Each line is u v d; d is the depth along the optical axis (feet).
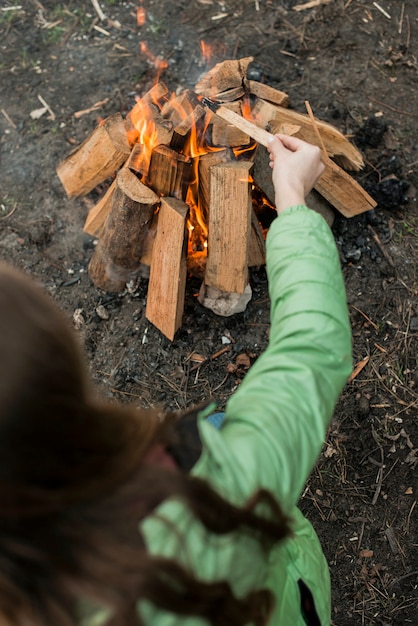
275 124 6.51
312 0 8.98
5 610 1.88
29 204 7.86
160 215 6.35
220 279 6.58
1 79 8.66
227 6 9.02
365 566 6.20
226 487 2.20
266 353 2.77
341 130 8.04
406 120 8.11
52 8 9.14
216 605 2.03
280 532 2.27
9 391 1.69
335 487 6.47
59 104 8.43
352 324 7.07
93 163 6.83
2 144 8.27
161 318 6.75
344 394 6.79
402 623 5.98
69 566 1.82
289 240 3.00
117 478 1.94
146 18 8.98
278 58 8.57
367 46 8.63
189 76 8.48
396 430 6.63
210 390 6.88
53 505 1.79
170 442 2.44
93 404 2.02
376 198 7.54
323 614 3.53
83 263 7.52
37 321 1.78
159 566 1.89
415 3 9.00
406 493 6.41
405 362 6.90
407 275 7.29
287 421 2.47
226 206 6.22
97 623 1.91
